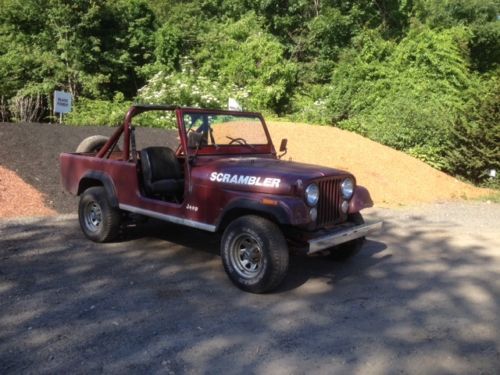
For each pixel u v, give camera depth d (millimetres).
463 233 7551
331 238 4660
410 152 13656
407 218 8594
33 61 15266
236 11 22828
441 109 14758
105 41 17469
